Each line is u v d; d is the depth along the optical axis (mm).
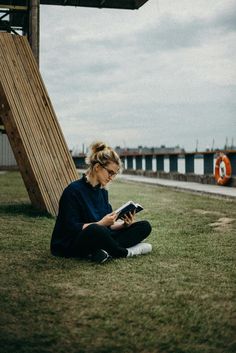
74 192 4203
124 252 4168
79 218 4199
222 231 5738
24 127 7219
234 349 2193
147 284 3299
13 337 2330
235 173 13180
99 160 4184
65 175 7477
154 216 7098
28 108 7430
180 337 2330
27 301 2902
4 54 7516
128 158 25750
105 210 4445
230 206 8484
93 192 4316
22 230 5688
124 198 9992
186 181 15938
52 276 3520
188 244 4852
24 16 11914
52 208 7094
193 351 2170
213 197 10422
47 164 7301
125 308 2766
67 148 7680
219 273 3619
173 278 3463
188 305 2818
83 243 4039
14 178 17188
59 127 7730
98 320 2572
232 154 13281
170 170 18406
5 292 3098
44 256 4234
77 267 3807
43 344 2250
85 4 12586
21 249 4551
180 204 8836
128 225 4367
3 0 11133
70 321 2559
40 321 2559
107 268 3773
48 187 7156
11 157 25656
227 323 2516
